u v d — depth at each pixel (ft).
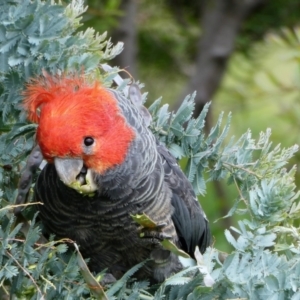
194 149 18.79
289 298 16.03
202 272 15.90
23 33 16.48
